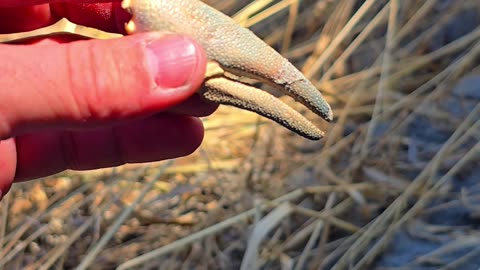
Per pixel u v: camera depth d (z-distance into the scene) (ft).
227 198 1.35
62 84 0.58
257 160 1.41
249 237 1.20
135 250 1.30
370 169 1.35
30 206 1.36
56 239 1.32
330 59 1.58
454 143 1.29
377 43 1.61
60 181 1.40
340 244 1.26
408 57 1.54
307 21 1.68
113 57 0.58
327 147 1.40
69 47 0.59
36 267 1.27
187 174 1.41
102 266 1.28
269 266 1.24
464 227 1.23
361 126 1.42
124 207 1.36
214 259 1.27
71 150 0.83
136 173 1.37
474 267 1.14
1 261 1.26
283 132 1.48
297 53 1.61
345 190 1.31
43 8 0.74
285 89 0.61
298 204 1.34
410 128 1.43
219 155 1.44
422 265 1.18
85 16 0.74
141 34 0.59
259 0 1.49
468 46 1.52
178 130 0.82
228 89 0.61
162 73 0.58
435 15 1.62
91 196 1.35
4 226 1.27
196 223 1.33
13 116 0.59
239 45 0.60
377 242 1.22
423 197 1.21
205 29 0.60
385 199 1.31
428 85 1.41
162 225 1.33
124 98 0.58
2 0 0.63
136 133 0.82
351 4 1.56
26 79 0.58
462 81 1.45
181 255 1.28
